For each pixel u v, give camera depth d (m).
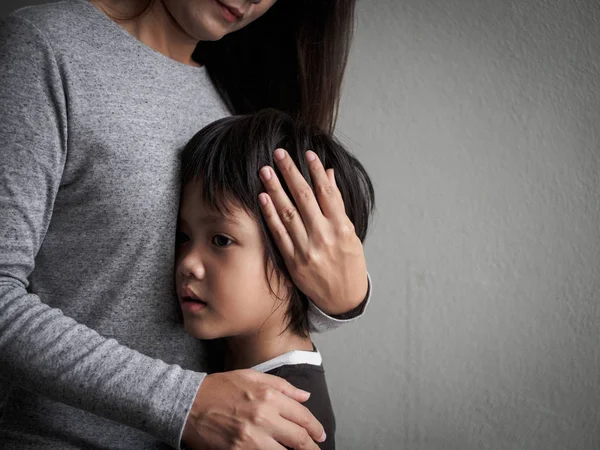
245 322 0.81
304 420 0.73
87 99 0.77
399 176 1.38
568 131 1.33
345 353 1.41
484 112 1.35
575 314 1.34
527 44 1.33
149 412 0.67
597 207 1.33
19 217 0.72
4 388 0.84
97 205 0.78
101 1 0.86
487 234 1.35
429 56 1.36
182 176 0.84
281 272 0.83
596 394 1.34
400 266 1.38
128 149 0.79
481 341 1.36
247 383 0.72
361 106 1.38
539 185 1.34
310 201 0.82
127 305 0.80
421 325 1.38
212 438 0.69
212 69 1.08
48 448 0.79
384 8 1.37
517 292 1.35
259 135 0.83
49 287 0.81
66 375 0.68
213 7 0.85
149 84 0.84
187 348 0.88
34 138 0.73
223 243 0.80
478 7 1.34
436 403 1.38
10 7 1.31
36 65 0.75
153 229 0.80
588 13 1.31
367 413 1.41
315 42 1.09
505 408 1.36
